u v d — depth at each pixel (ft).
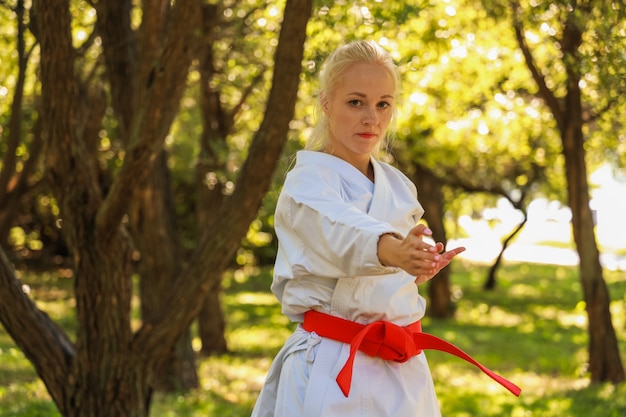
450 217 92.68
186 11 15.81
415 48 28.07
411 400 8.57
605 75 20.04
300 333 8.81
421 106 37.70
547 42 30.14
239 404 28.17
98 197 16.80
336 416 8.33
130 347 16.90
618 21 18.47
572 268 99.71
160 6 17.08
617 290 70.54
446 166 58.13
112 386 16.76
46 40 15.87
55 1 15.64
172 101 16.11
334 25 21.30
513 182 64.69
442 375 36.29
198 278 17.03
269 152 16.57
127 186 16.17
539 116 37.70
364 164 8.98
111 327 16.75
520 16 25.17
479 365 8.91
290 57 16.19
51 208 74.28
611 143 31.53
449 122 39.63
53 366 16.74
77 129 16.65
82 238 16.62
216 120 34.01
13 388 27.61
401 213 8.77
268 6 27.71
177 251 28.30
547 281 84.17
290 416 8.56
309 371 8.57
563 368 37.88
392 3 21.56
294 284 8.73
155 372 17.30
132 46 22.90
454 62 35.24
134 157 16.08
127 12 22.88
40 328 16.65
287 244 8.62
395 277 8.57
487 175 62.54
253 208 16.89
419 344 8.88
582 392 31.53
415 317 8.83
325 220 7.94
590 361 33.42
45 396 26.89
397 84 8.86
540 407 29.09
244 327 49.78
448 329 51.55
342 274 8.17
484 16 29.25
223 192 35.81
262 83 31.50
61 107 16.28
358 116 8.59
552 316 59.77
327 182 8.48
